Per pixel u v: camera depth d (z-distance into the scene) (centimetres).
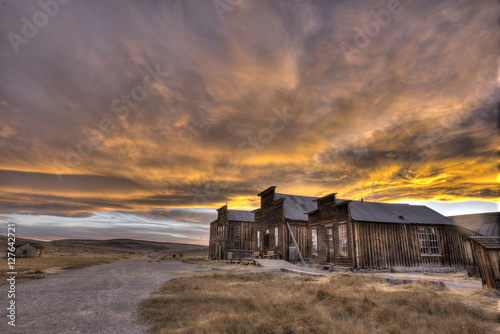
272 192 2744
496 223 1838
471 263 1847
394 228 1792
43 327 505
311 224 2158
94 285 1098
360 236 1698
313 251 2078
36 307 680
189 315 552
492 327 441
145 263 3045
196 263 2992
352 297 679
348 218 1734
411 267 1739
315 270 1738
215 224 4122
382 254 1709
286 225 2447
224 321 489
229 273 1588
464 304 589
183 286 983
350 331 437
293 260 2302
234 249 3541
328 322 481
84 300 775
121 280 1281
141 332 473
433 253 1822
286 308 579
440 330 430
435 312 533
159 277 1428
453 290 788
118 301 758
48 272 1638
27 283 1151
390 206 2119
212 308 604
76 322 539
